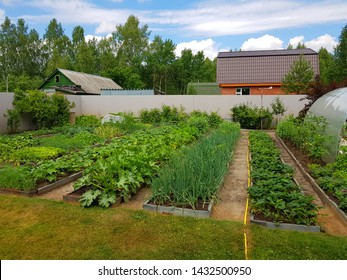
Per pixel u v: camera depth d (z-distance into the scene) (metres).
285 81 20.97
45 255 2.83
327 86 10.77
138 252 2.87
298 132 7.80
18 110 12.20
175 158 5.14
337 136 5.87
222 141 7.34
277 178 4.29
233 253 2.83
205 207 3.84
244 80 23.98
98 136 9.65
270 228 3.32
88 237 3.14
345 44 27.25
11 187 4.62
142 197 4.43
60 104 14.03
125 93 21.16
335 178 4.54
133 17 43.06
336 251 2.82
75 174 5.42
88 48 40.81
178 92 46.00
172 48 45.16
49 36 49.81
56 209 3.85
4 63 41.97
